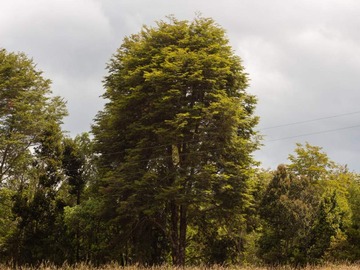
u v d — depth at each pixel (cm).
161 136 3014
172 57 3058
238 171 3002
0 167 3912
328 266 2119
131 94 3250
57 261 3600
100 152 3459
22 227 3700
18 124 3809
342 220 3102
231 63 3238
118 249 3164
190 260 3397
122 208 2839
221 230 3488
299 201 2934
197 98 3212
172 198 2803
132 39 3766
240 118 3269
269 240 2995
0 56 3878
